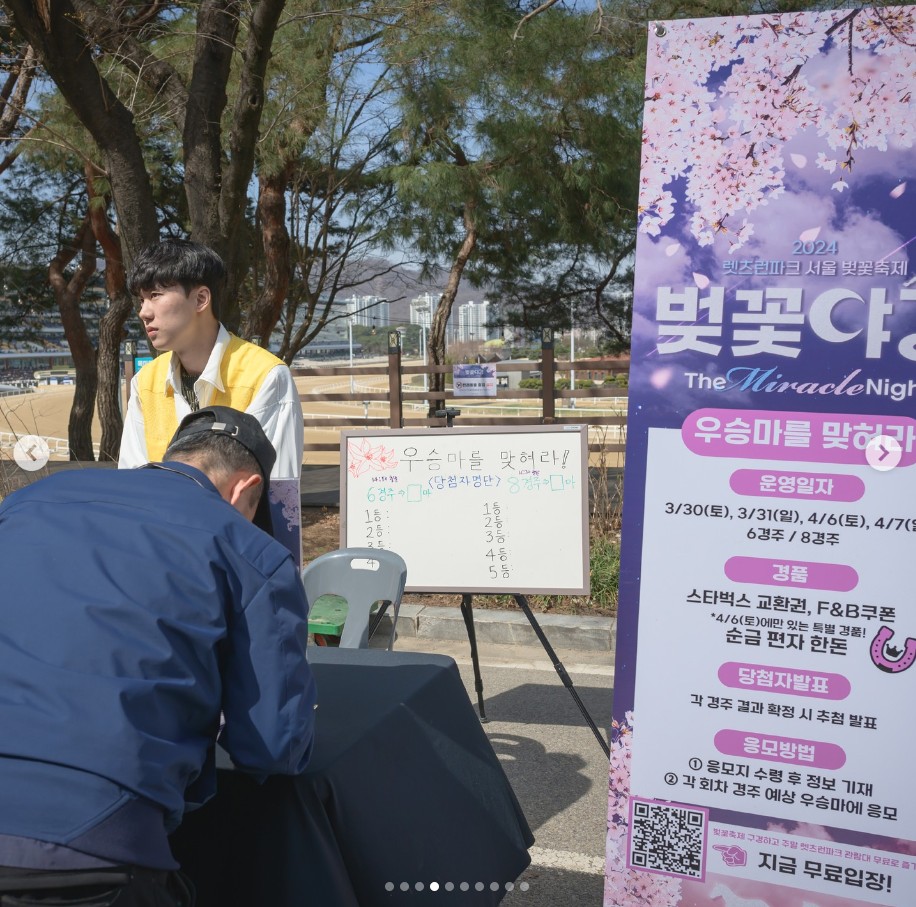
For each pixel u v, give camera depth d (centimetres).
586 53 937
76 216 1406
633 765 222
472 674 484
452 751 230
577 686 465
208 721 160
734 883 216
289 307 1174
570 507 382
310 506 917
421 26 879
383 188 1117
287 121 920
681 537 216
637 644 220
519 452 389
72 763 141
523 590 385
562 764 378
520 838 244
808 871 209
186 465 180
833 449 204
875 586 202
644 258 216
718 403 212
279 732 163
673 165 213
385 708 217
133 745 144
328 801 189
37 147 1052
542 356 840
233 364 268
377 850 197
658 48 213
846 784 205
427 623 542
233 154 629
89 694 144
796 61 204
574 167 998
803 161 204
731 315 211
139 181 633
